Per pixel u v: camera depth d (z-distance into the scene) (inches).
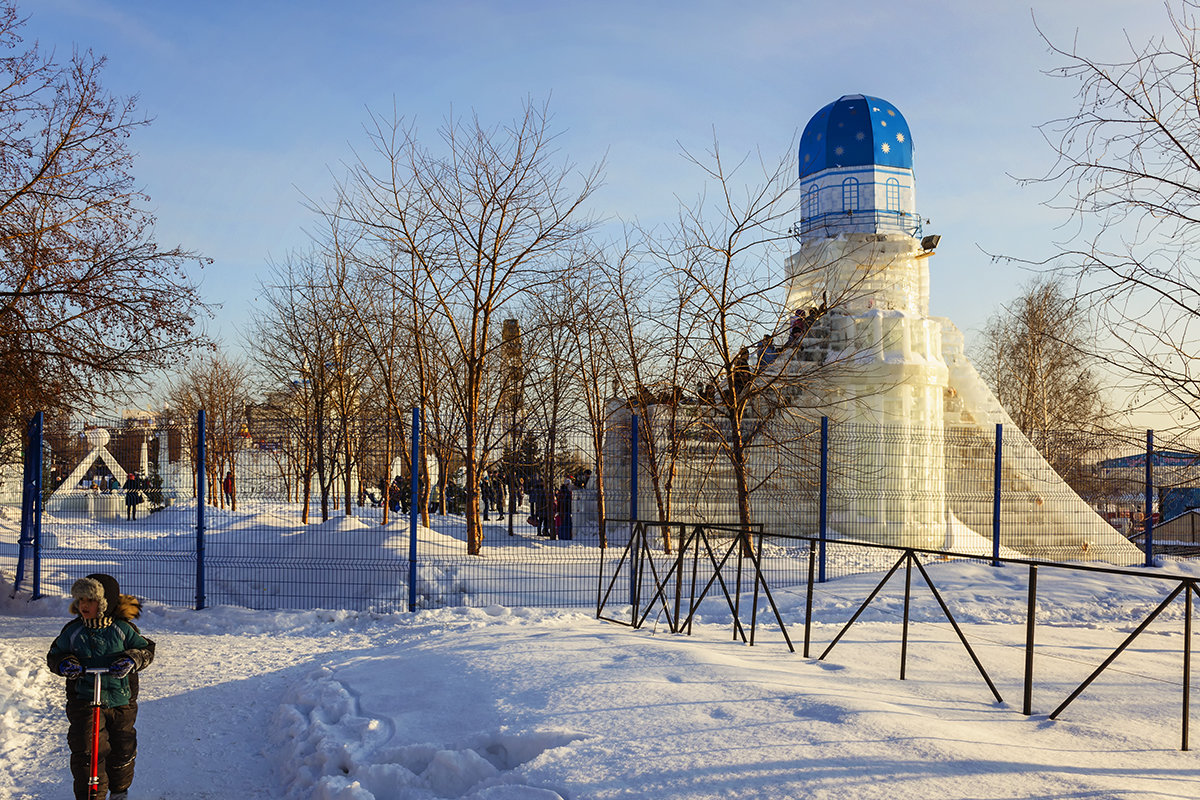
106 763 209.6
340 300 976.9
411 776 208.8
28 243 555.8
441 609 488.1
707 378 810.8
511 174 703.7
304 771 226.4
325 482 940.0
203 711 302.4
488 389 856.3
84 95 559.5
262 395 1211.9
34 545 514.6
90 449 563.8
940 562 686.5
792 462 850.1
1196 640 399.5
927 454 837.8
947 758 187.5
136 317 570.3
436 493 1192.8
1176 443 484.4
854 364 940.0
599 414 872.9
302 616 472.4
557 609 491.2
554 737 212.2
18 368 542.9
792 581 594.9
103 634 206.5
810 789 170.4
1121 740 215.3
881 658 320.5
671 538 751.7
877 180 1061.8
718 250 772.0
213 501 780.0
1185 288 407.8
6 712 288.4
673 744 200.7
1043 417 1350.9
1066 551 820.6
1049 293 1422.2
